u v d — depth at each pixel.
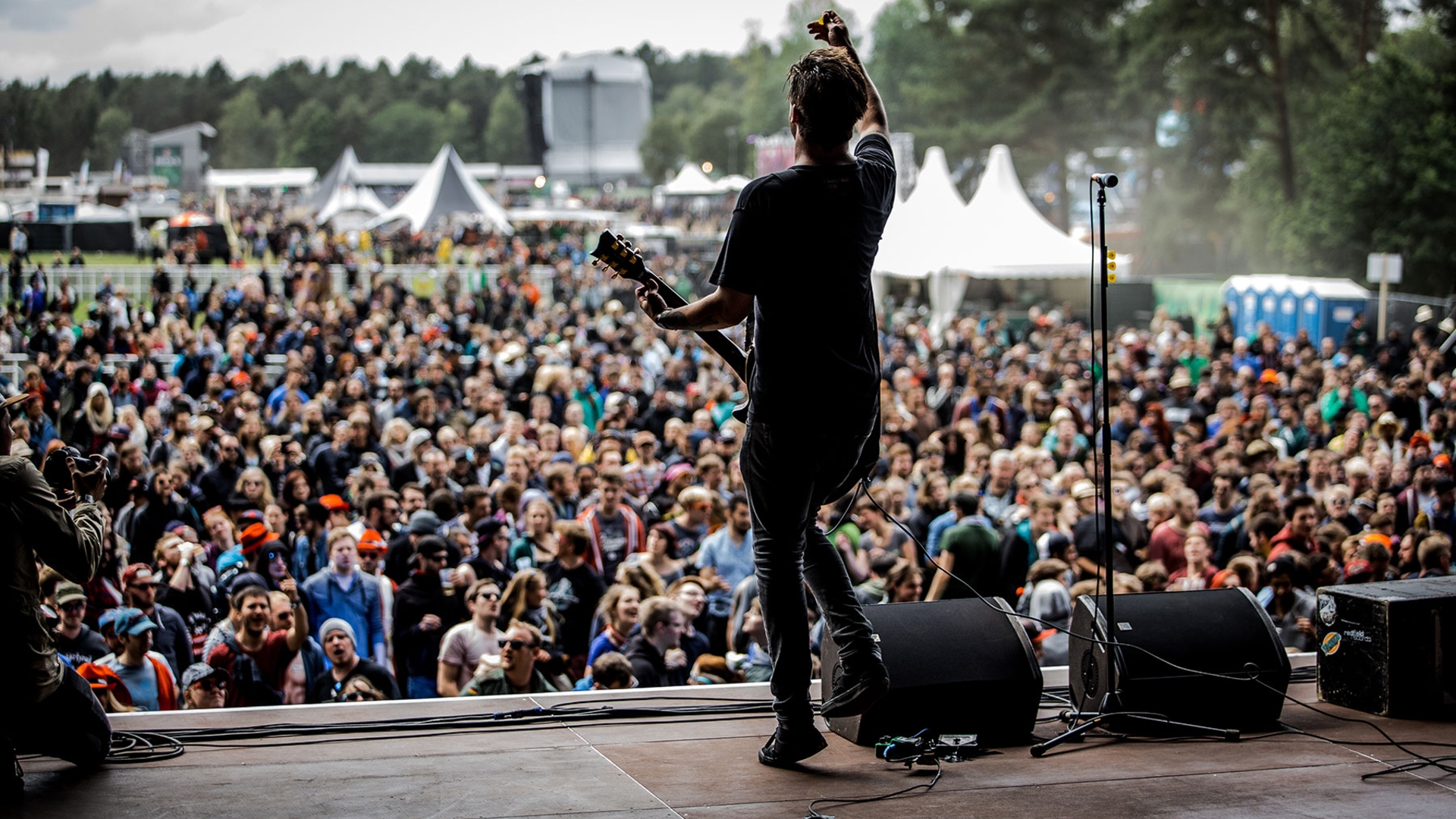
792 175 2.69
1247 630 3.52
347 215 47.38
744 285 2.68
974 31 51.12
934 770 3.00
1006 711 3.30
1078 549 7.83
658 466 10.13
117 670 5.18
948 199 20.48
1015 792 2.82
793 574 2.88
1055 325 24.77
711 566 7.25
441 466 9.02
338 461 10.12
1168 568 7.95
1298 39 42.25
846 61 2.73
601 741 3.20
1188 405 14.72
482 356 17.45
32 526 2.70
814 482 2.84
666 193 56.84
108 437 9.51
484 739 3.20
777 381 2.72
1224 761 3.11
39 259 39.91
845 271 2.71
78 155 135.75
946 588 7.35
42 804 2.62
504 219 41.22
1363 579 6.51
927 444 10.41
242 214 57.59
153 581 5.66
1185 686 3.43
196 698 5.10
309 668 5.55
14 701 2.69
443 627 6.34
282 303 25.19
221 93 175.38
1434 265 31.42
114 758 2.95
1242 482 9.77
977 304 33.16
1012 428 13.48
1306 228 33.31
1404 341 22.73
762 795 2.76
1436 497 8.87
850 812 2.65
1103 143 51.41
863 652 2.96
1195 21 41.81
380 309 23.64
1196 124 45.22
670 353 20.33
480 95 170.62
